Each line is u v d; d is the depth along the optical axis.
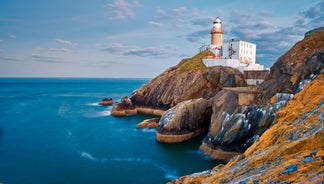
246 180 15.04
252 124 39.19
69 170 36.59
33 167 37.62
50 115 82.25
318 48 44.53
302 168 13.12
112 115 80.50
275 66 47.75
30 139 53.03
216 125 43.53
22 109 96.06
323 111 19.61
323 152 14.11
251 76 69.50
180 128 49.94
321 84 24.72
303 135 17.84
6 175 34.69
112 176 34.59
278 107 37.53
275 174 13.79
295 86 39.00
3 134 57.28
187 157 41.41
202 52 91.88
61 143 50.03
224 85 70.38
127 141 50.84
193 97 73.62
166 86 81.00
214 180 18.30
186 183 21.28
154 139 52.00
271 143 20.72
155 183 32.50
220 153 39.97
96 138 53.56
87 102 118.06
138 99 86.06
